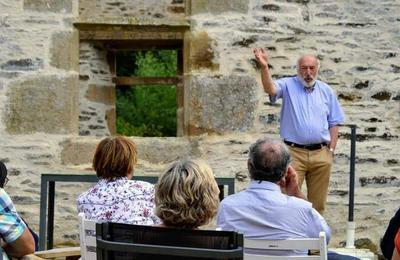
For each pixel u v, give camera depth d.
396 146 9.50
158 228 4.45
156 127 16.64
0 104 9.33
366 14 9.52
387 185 9.47
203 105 9.40
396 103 9.52
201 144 9.36
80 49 10.84
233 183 7.51
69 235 9.28
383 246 5.59
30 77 9.34
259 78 9.42
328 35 9.48
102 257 4.52
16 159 9.30
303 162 8.16
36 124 9.33
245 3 9.42
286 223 5.31
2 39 9.34
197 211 4.60
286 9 9.47
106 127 11.10
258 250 5.20
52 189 7.76
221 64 9.41
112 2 11.65
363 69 9.51
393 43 9.54
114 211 5.89
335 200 9.41
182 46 10.48
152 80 11.12
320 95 8.23
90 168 9.31
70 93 9.38
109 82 11.19
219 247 4.36
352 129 8.59
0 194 5.62
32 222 9.21
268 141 5.50
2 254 5.55
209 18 9.44
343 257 5.83
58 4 9.40
